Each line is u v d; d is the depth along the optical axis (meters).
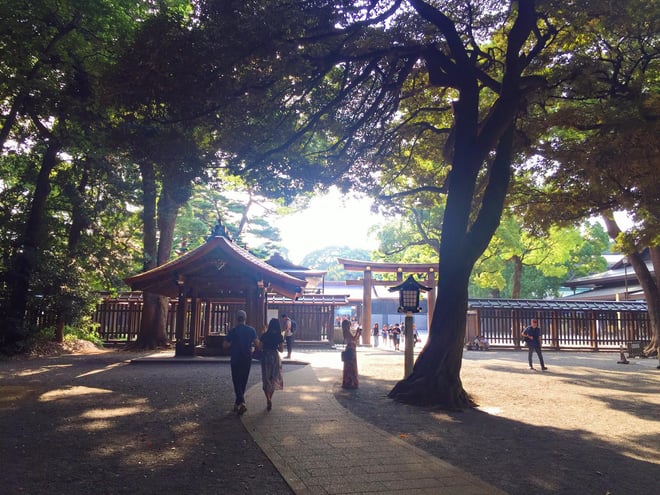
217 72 9.46
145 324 22.44
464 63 10.98
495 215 10.76
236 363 8.27
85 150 17.22
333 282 39.88
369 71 11.50
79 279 20.48
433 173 18.88
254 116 11.25
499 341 28.03
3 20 13.95
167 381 11.90
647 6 10.38
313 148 14.74
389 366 16.95
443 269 10.73
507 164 11.12
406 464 5.41
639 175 12.98
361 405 9.42
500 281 38.00
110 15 15.59
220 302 24.55
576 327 28.33
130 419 7.61
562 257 37.59
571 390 12.10
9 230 19.70
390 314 49.91
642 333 28.61
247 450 5.99
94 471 5.12
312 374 13.77
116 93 9.80
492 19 12.76
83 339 23.14
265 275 17.94
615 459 6.09
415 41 11.20
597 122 13.35
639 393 11.74
